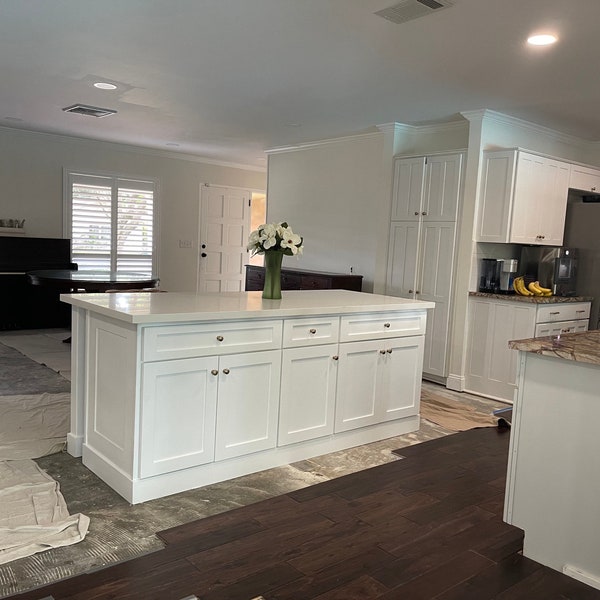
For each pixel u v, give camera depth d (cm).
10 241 681
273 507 260
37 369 488
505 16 289
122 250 802
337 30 319
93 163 763
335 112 517
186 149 789
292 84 433
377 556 221
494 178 477
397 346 359
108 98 507
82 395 302
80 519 237
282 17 304
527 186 476
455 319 505
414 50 346
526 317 460
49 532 227
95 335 282
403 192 549
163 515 248
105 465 275
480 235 489
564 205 519
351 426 341
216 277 908
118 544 223
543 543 224
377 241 578
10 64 412
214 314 266
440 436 374
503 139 500
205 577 202
